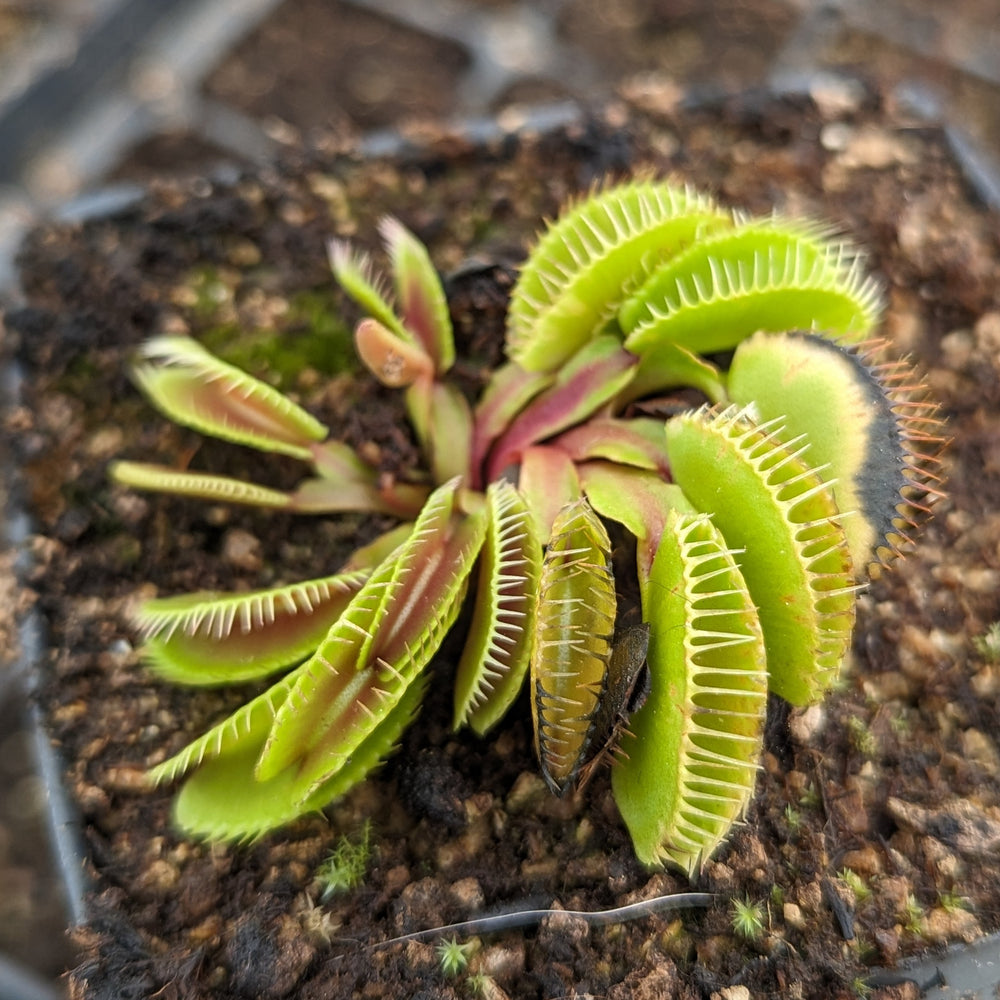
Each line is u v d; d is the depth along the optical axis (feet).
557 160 0.59
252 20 0.87
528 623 0.46
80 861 0.47
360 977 0.45
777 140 0.61
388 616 0.45
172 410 0.50
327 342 0.56
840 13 0.90
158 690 0.50
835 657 0.45
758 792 0.47
